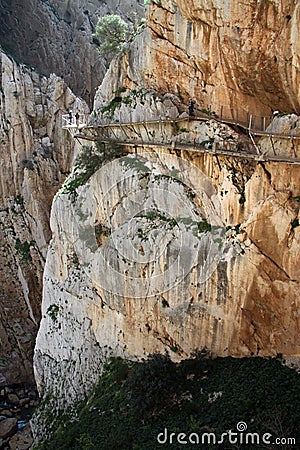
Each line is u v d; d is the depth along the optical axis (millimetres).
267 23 21344
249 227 23141
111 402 26328
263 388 22250
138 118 27906
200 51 24844
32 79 56062
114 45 41406
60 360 32812
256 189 22734
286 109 23625
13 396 44969
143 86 28609
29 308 50125
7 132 52062
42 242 50812
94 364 30094
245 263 23375
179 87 26984
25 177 51531
